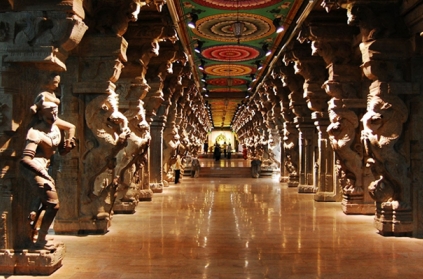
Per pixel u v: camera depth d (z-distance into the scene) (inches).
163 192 596.4
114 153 309.9
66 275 210.8
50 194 210.8
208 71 820.0
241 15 476.7
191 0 431.5
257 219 371.9
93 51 306.5
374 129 300.5
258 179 875.4
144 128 399.5
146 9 375.2
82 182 310.5
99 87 304.5
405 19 297.4
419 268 224.1
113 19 308.8
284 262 235.3
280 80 679.1
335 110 398.0
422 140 297.3
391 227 300.5
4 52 213.8
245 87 1034.7
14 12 218.4
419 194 298.0
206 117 1646.2
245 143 1707.7
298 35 418.6
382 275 211.9
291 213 406.3
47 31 217.0
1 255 210.1
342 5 306.3
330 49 400.5
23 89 220.5
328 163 498.3
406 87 296.2
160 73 488.7
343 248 266.7
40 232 216.5
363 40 305.6
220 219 370.9
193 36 565.0
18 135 217.5
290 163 694.5
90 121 307.9
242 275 211.8
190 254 251.9
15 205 217.0
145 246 270.8
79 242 282.0
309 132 598.2
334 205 464.4
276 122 783.1
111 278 206.5
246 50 642.2
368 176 399.2
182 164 898.1
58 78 226.7
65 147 229.9
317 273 215.0
